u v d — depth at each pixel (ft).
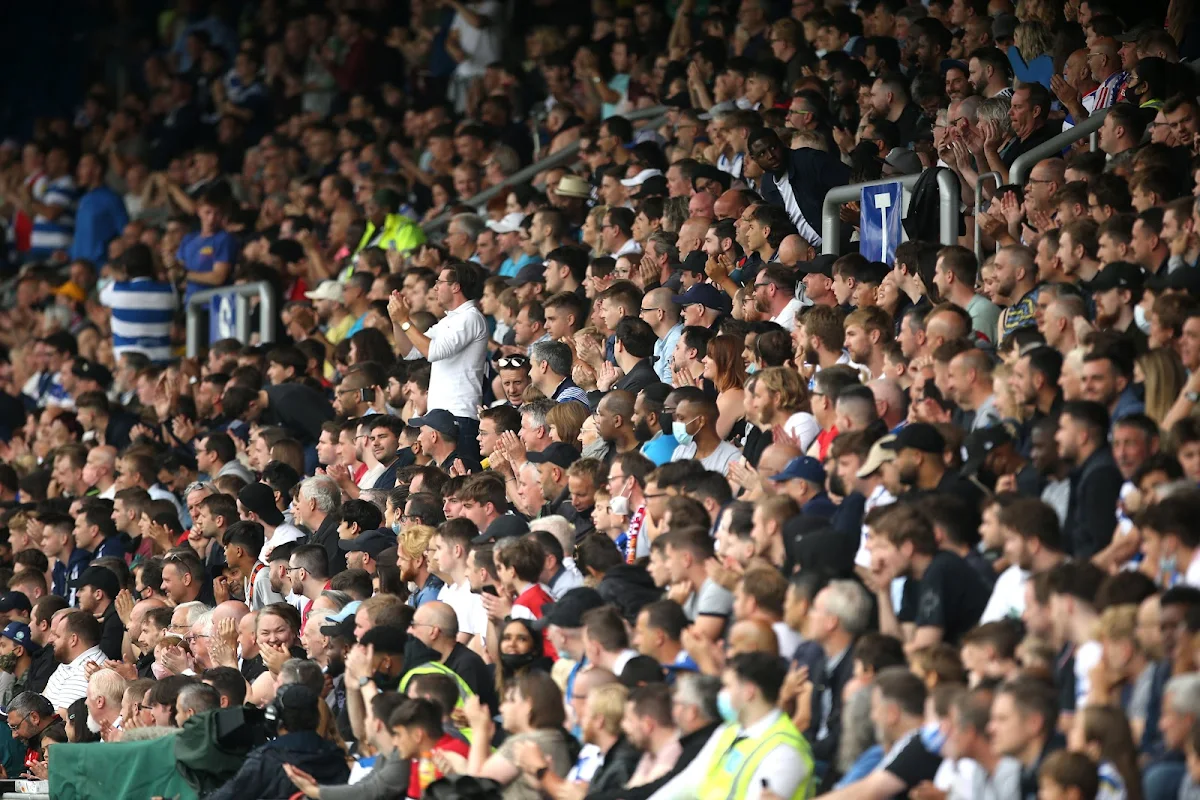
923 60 156.76
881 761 73.36
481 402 136.98
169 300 204.95
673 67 185.47
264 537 131.95
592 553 96.27
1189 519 71.56
